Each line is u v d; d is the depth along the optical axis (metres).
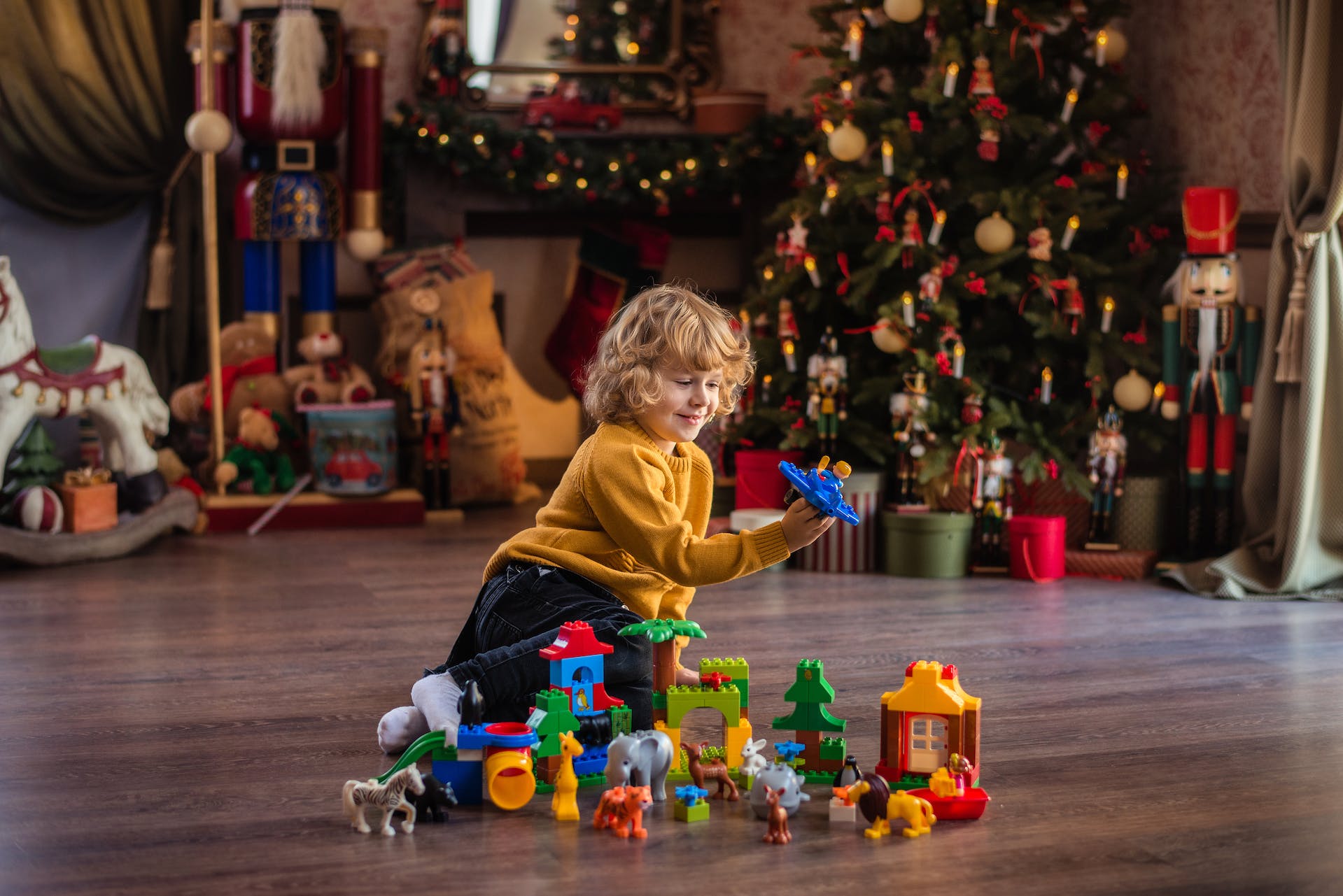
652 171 5.27
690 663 2.86
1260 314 3.85
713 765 2.11
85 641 3.08
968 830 1.94
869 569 3.96
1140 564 3.81
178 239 4.98
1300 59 3.53
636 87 5.54
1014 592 3.64
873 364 4.16
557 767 2.06
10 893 1.73
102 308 4.92
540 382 5.68
